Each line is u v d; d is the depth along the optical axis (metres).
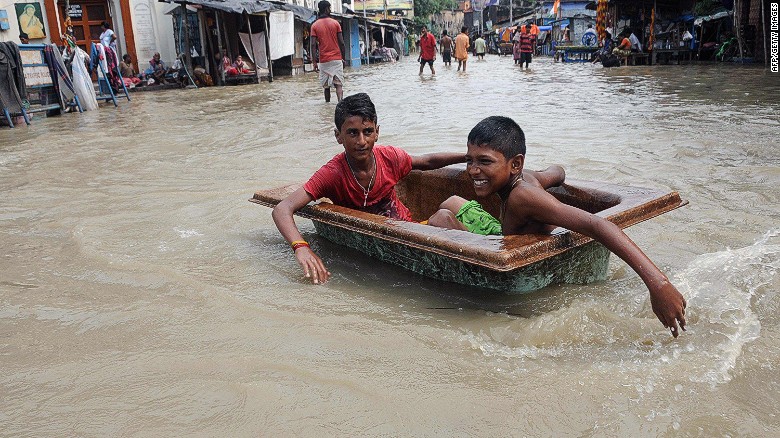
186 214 4.57
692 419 1.92
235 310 2.84
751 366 2.21
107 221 4.45
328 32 12.09
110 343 2.57
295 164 6.34
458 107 10.88
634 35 24.69
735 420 1.91
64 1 19.41
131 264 3.48
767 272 3.04
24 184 5.94
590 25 33.84
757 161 5.59
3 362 2.45
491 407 2.03
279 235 4.00
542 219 2.66
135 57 21.27
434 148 6.90
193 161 6.76
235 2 20.05
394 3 50.28
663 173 5.27
